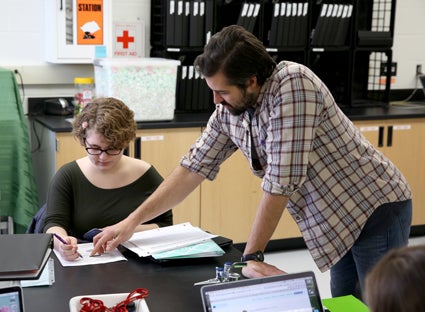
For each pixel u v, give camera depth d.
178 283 1.90
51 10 3.97
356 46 4.47
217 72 1.84
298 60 4.50
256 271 1.83
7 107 3.64
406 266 0.89
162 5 4.08
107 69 3.67
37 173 4.10
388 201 2.14
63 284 1.88
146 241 2.18
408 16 5.00
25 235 1.79
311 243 2.18
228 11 4.31
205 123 3.91
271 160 1.93
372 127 4.30
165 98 3.83
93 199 2.42
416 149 4.47
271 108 1.92
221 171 4.03
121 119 2.35
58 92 4.21
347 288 2.37
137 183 2.46
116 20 4.23
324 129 2.01
